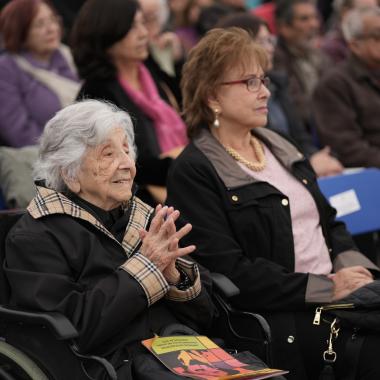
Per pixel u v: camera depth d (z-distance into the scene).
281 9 14.22
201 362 6.06
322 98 12.10
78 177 6.38
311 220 7.82
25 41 11.30
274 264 7.28
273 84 12.18
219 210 7.35
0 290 6.45
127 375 6.01
